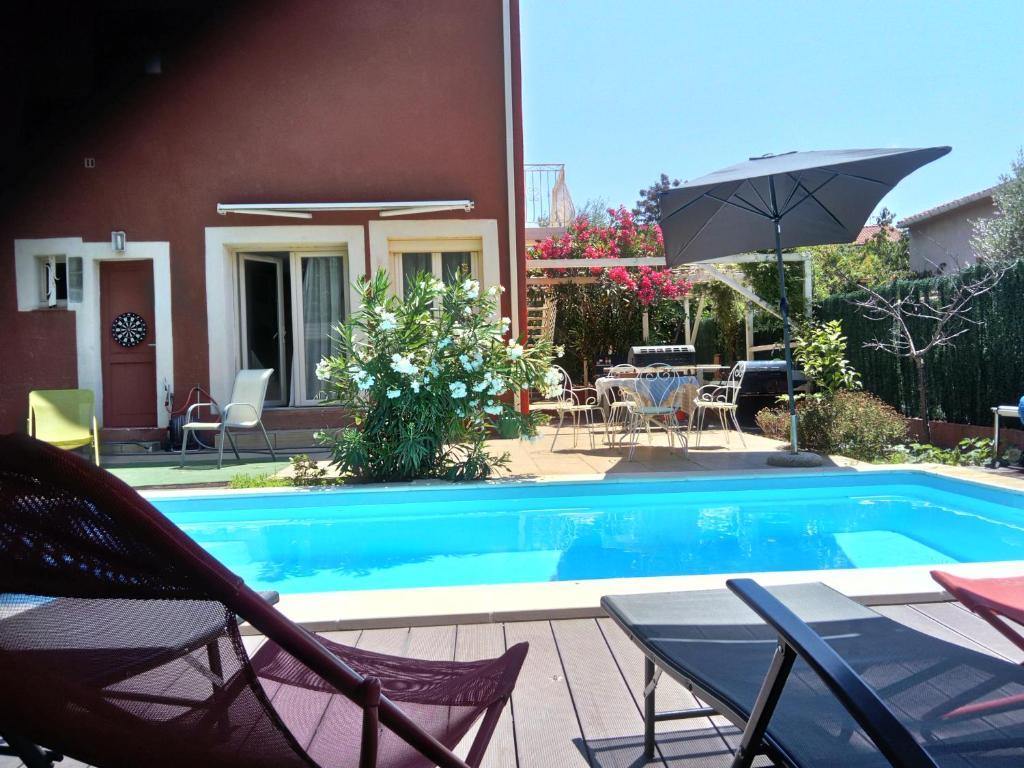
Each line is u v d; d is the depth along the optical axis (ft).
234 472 21.86
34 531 2.96
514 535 16.25
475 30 28.55
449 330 19.56
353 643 8.50
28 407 27.96
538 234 46.44
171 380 28.04
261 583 13.29
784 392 33.53
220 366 28.07
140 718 3.25
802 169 19.44
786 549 14.73
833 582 9.87
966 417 26.73
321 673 3.05
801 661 5.14
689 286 40.14
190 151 28.17
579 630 8.80
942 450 24.59
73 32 27.73
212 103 28.22
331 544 15.89
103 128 27.94
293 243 28.48
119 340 28.76
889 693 4.63
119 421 28.86
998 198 36.14
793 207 22.68
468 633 8.78
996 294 25.13
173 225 28.09
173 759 3.34
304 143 28.45
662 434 30.01
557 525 17.02
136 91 28.07
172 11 28.07
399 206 27.81
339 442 19.07
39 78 27.71
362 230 28.40
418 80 28.50
